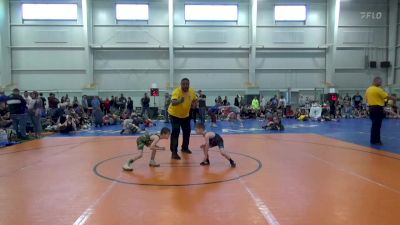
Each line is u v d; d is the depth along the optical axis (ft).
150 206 12.71
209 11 74.13
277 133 39.55
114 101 66.28
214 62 75.20
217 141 20.12
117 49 73.41
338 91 76.28
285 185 15.65
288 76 76.38
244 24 74.84
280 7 75.00
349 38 76.28
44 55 72.02
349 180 16.55
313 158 22.70
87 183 16.26
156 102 74.54
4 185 16.06
